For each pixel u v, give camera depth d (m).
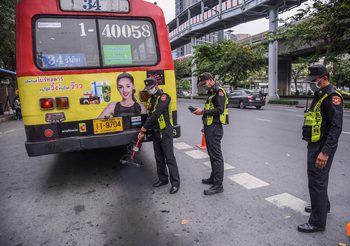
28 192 4.79
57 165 6.41
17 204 4.28
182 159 6.46
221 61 30.00
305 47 29.23
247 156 6.54
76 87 4.54
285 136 8.97
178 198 4.26
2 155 7.69
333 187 4.47
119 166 6.12
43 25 4.41
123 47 4.82
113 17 4.76
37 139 4.39
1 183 5.32
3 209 4.11
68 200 4.36
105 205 4.12
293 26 18.89
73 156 7.13
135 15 4.88
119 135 4.74
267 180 4.88
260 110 19.34
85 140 4.55
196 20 42.84
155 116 4.34
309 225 3.21
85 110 4.60
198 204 4.02
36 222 3.67
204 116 4.40
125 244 3.09
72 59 4.54
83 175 5.59
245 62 29.09
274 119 13.58
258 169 5.51
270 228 3.30
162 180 4.81
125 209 3.96
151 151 7.46
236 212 3.73
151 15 4.99
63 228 3.49
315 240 3.03
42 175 5.71
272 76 27.11
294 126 11.12
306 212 3.67
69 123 4.53
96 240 3.19
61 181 5.29
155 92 4.43
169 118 4.46
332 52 16.91
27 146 4.34
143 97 4.94
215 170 4.37
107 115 4.72
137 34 4.92
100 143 4.63
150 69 4.96
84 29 4.61
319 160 3.00
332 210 3.69
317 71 3.00
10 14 15.32
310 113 3.12
